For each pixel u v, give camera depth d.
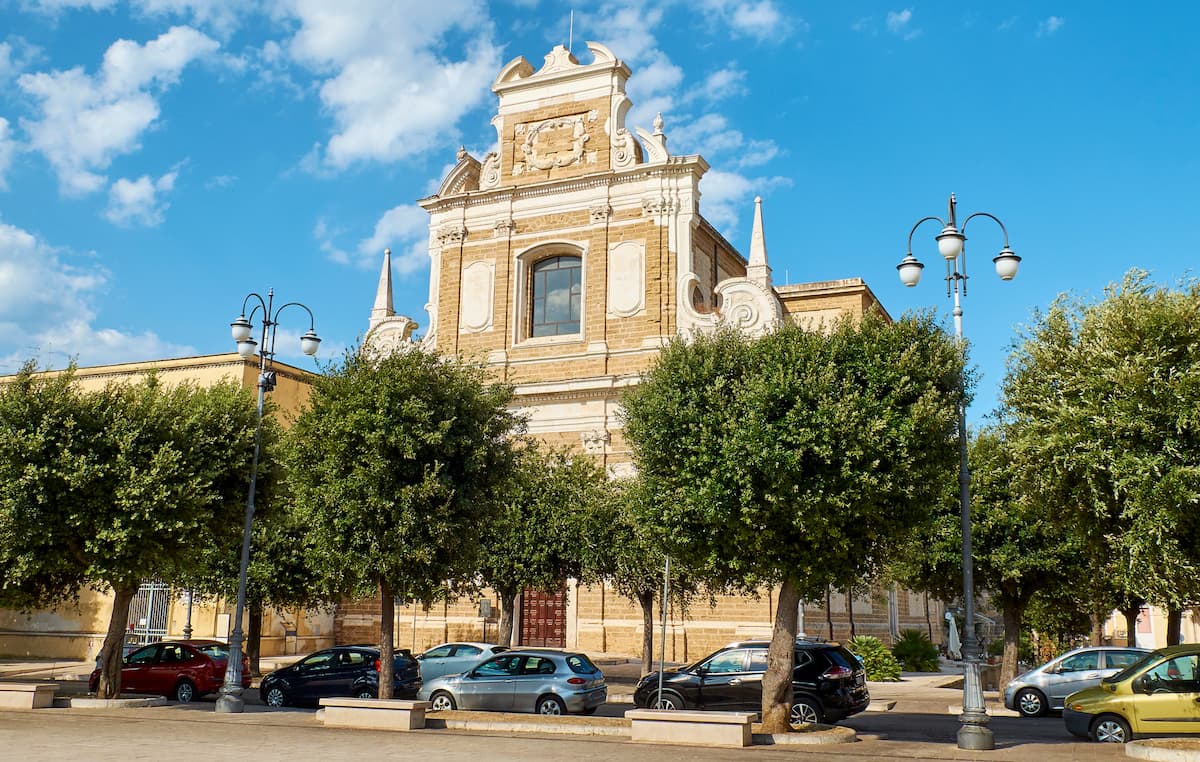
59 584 23.95
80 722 19.66
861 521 18.05
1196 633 45.44
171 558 22.97
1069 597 25.44
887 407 17.69
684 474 18.06
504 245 41.28
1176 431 15.34
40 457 21.52
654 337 37.91
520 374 39.94
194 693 26.22
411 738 17.52
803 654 20.59
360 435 20.62
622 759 14.77
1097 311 17.00
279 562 31.20
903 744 17.14
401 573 20.58
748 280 37.25
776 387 17.84
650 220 39.06
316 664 24.86
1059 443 16.06
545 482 31.31
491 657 23.45
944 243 18.47
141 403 23.45
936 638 55.09
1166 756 14.31
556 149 41.25
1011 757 15.28
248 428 24.41
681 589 29.52
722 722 16.88
